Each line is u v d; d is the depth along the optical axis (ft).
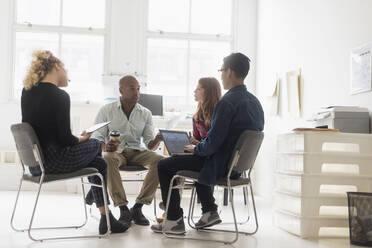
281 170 10.37
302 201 9.18
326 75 12.48
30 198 15.21
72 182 17.56
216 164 8.20
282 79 16.07
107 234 8.39
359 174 9.43
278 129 16.31
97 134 10.53
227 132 8.23
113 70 19.27
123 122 10.69
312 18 13.56
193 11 20.34
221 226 10.29
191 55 20.24
